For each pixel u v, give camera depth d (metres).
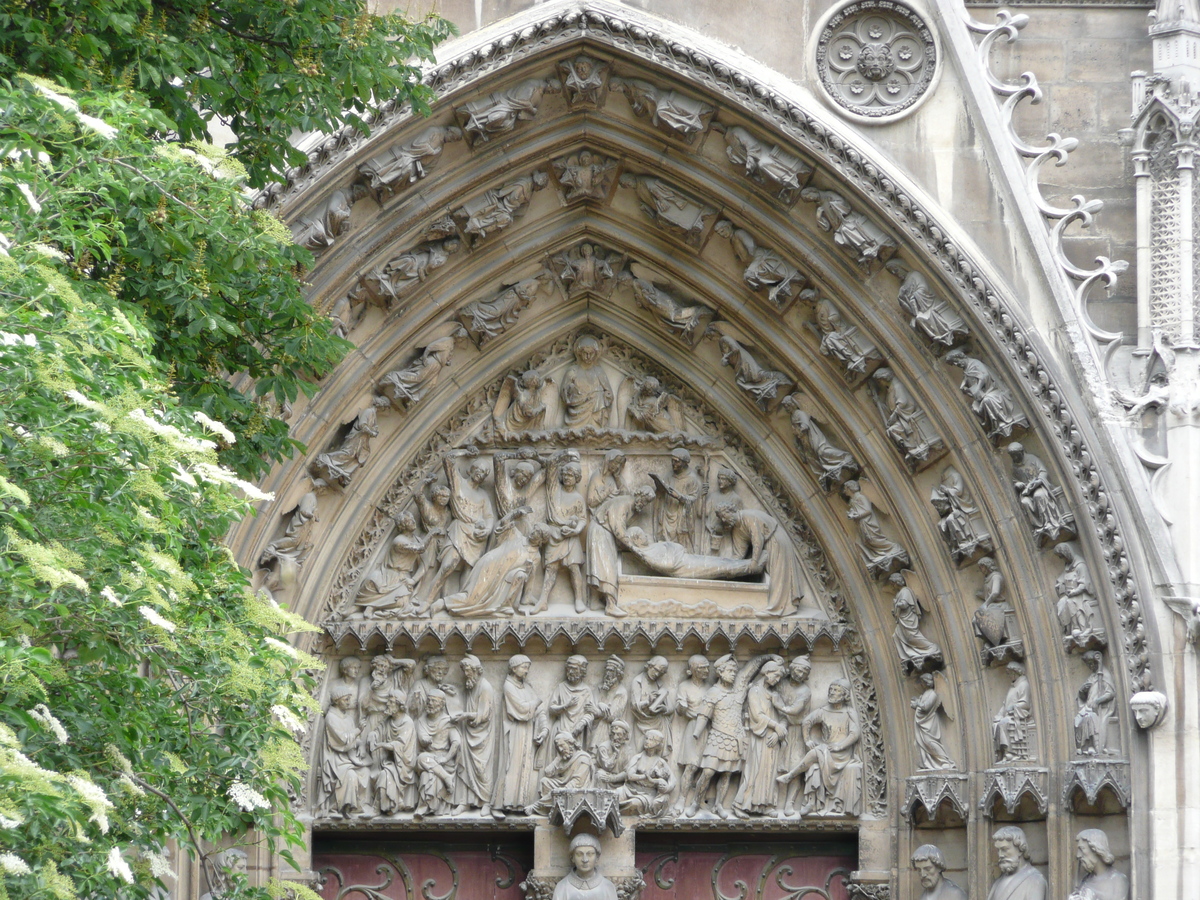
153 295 17.84
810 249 25.59
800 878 26.88
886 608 26.44
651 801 26.17
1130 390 23.97
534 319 27.11
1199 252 24.08
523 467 26.89
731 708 26.53
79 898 13.87
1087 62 25.09
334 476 25.69
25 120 14.70
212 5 19.30
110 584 13.64
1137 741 23.25
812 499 26.83
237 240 17.69
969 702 25.39
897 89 24.97
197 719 16.03
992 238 24.52
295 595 25.80
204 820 15.63
